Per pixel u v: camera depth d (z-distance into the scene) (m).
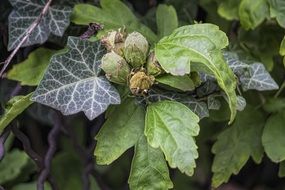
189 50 0.41
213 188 0.52
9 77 0.49
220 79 0.40
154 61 0.41
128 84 0.42
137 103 0.43
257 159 0.52
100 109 0.42
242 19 0.50
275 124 0.51
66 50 0.44
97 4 0.53
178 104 0.41
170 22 0.49
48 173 0.50
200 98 0.45
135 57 0.41
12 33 0.48
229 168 0.52
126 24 0.49
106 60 0.41
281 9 0.50
